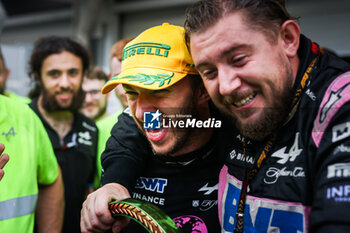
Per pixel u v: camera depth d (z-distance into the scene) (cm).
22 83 290
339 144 45
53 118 131
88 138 133
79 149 130
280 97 53
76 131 132
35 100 138
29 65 146
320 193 44
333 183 43
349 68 54
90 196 64
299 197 51
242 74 50
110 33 554
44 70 132
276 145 56
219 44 50
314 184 48
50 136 127
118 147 76
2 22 129
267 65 51
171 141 69
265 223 55
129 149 75
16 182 87
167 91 65
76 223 120
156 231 53
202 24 52
